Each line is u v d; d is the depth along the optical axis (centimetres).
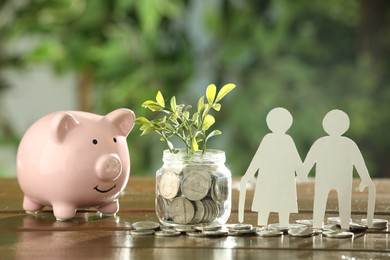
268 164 142
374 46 427
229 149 395
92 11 365
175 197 142
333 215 160
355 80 418
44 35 382
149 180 212
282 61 402
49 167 150
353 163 142
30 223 152
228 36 393
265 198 143
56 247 132
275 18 405
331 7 416
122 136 156
